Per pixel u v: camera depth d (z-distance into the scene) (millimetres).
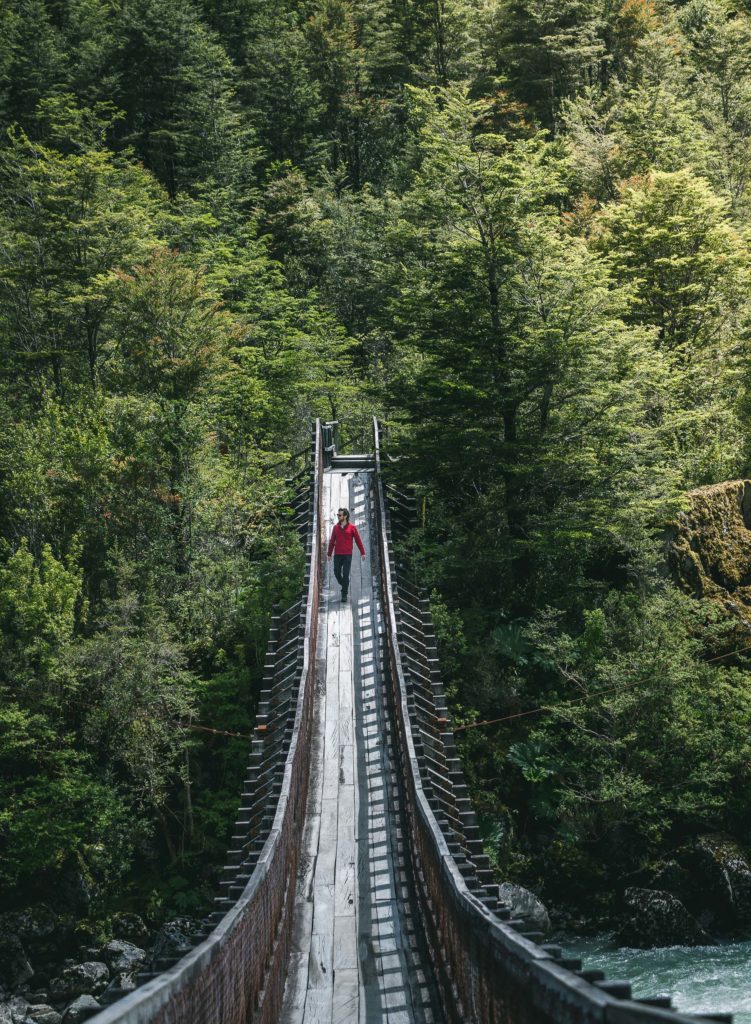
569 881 20906
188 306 30922
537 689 24594
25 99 59719
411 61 69875
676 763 21781
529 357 25672
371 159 69312
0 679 22250
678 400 31766
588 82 62812
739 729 21797
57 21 72875
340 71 69375
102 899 21188
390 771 15531
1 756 21859
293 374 39562
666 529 26000
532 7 61656
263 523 28406
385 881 12078
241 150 61531
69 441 27094
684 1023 1815
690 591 25516
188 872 22094
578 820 21578
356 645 20391
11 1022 17609
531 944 3826
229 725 23969
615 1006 2264
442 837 9266
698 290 33844
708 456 29562
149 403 27688
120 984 18812
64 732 22859
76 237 34375
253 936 7035
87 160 34281
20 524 26422
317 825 13812
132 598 23016
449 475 27750
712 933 19266
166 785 23359
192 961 4000
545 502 27844
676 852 20781
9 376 35562
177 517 26484
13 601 22047
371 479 29188
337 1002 9062
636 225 33594
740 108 57000
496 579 28016
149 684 21984
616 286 33969
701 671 22812
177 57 61625
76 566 23516
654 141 45250
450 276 26766
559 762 22391
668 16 69375
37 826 20500
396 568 23625
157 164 63281
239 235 50469
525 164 27281
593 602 26359
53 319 35469
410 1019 8664
